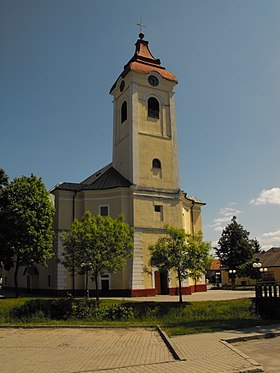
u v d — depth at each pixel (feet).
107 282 116.57
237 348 43.60
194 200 157.58
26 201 106.22
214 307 82.58
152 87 137.59
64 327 63.62
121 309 81.35
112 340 50.62
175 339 48.34
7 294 134.31
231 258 219.82
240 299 87.56
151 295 115.85
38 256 104.53
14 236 101.81
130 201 123.34
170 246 90.02
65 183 132.46
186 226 148.36
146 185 126.82
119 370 33.55
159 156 132.36
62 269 118.73
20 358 40.14
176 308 81.97
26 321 76.59
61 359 39.27
